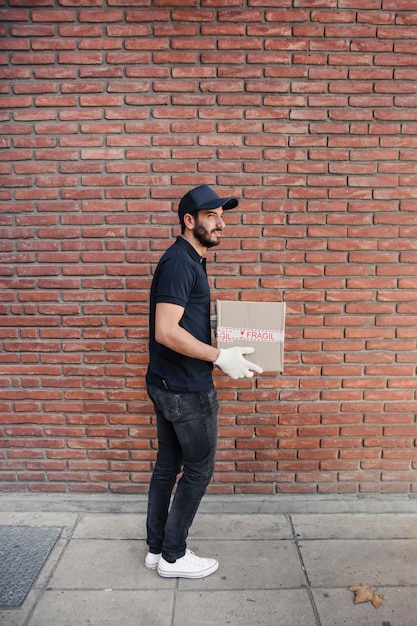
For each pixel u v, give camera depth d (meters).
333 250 3.06
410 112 2.96
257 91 2.92
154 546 2.64
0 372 3.17
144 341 3.12
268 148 2.97
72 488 3.26
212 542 2.88
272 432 3.20
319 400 3.18
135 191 3.00
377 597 2.45
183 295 2.25
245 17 2.86
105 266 3.06
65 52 2.91
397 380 3.17
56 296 3.09
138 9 2.86
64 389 3.18
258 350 2.46
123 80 2.92
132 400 3.17
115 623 2.30
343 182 3.00
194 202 2.31
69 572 2.64
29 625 2.28
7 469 3.25
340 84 2.93
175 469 2.61
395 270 3.07
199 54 2.90
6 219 3.04
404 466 3.25
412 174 3.01
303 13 2.86
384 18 2.88
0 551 2.79
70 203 3.02
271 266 3.06
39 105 2.95
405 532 2.99
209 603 2.43
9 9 2.88
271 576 2.61
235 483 3.25
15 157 2.99
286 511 3.20
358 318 3.11
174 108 2.94
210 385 2.43
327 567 2.68
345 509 3.20
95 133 2.96
